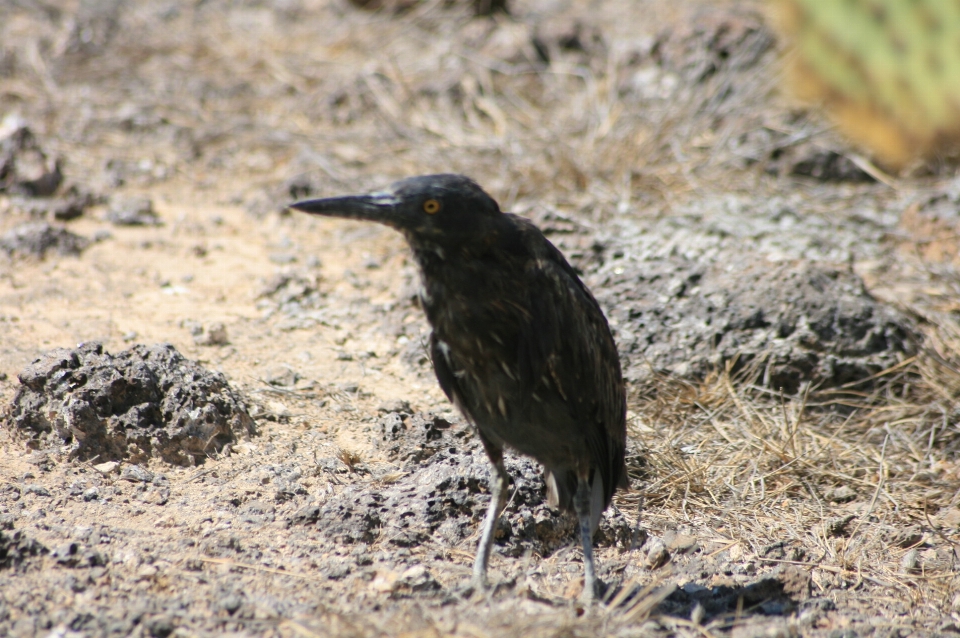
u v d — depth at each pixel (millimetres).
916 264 13234
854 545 8773
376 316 12312
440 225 6953
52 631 6496
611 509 8812
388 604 7242
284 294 12617
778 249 13102
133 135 17250
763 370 10930
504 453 9164
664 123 16391
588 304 7723
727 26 18250
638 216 13969
